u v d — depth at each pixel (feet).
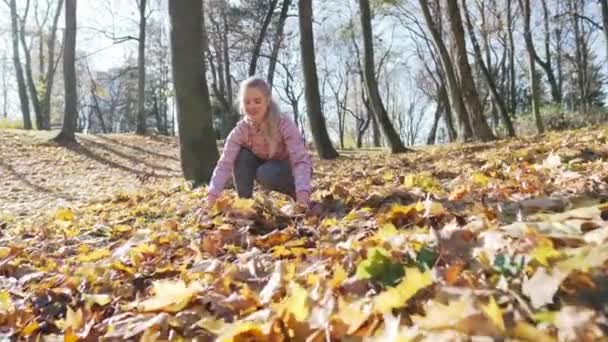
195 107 27.25
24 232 15.47
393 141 53.31
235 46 102.63
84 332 6.47
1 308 7.56
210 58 97.40
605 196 9.23
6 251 11.27
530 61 72.13
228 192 20.07
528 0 72.49
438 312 4.63
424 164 28.81
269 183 13.65
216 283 7.09
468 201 10.60
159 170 47.34
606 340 4.08
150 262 9.30
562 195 9.58
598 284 4.63
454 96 61.41
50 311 7.59
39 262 10.85
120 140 66.90
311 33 50.75
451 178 17.56
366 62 53.83
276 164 13.69
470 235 6.46
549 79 99.60
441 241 6.36
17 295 8.41
